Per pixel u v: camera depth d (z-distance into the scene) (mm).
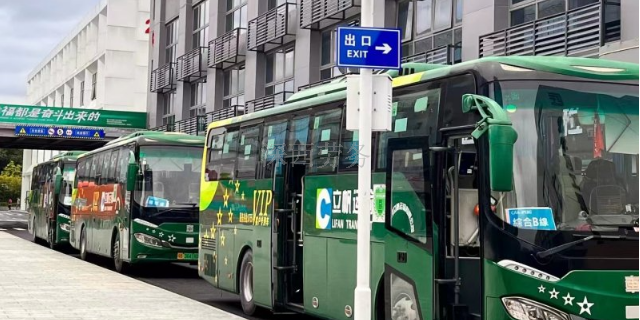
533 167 8344
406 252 9773
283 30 34500
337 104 11922
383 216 10312
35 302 14992
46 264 24281
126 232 22422
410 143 9875
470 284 8938
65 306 14453
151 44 54469
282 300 13203
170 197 22203
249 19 38594
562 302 8070
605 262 8180
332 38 32312
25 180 110312
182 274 24359
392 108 10406
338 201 11531
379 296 10453
